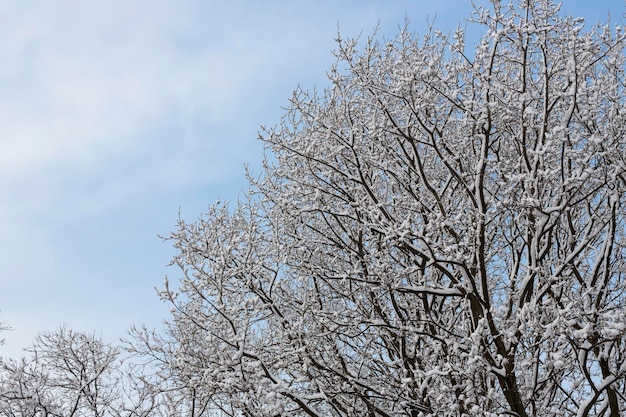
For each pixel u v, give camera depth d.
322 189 9.68
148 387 9.52
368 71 9.73
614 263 9.24
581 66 8.45
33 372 10.16
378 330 9.25
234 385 7.60
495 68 9.15
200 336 8.92
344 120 10.18
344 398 8.69
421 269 8.84
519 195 8.95
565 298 8.47
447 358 8.12
